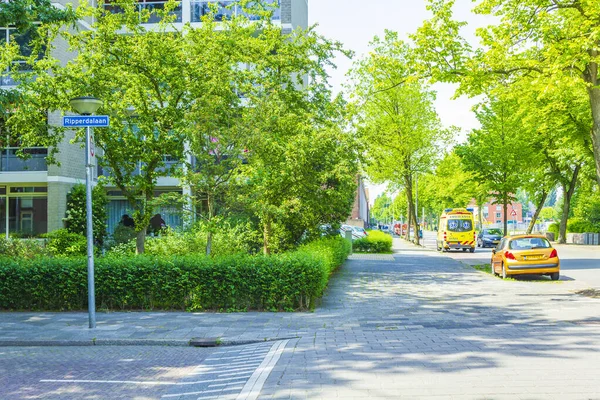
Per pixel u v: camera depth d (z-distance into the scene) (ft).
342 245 75.25
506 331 32.04
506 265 62.44
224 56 53.06
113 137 51.44
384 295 50.31
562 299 46.01
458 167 150.61
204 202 50.55
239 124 45.78
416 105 131.13
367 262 89.10
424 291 53.01
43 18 42.09
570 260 91.86
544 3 43.96
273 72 60.49
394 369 23.13
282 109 53.67
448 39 45.47
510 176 83.82
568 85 41.98
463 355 25.45
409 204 150.92
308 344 30.04
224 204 47.09
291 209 55.67
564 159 118.52
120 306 42.57
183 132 45.42
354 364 24.48
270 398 19.52
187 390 22.03
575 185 161.27
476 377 21.18
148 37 50.08
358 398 18.97
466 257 106.42
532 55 47.11
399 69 49.08
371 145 59.26
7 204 88.53
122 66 50.11
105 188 94.73
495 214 386.32
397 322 36.78
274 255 43.55
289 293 41.57
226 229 63.72
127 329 35.42
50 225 84.58
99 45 50.98
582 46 41.27
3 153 86.58
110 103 51.13
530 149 83.71
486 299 47.06
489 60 45.01
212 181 44.91
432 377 21.45
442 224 130.52
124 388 22.66
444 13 45.32
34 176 85.76
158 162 52.90
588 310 39.78
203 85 48.42
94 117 36.45
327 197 57.31
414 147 133.80
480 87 47.14
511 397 18.38
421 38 46.14
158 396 21.38
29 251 64.95
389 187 160.35
